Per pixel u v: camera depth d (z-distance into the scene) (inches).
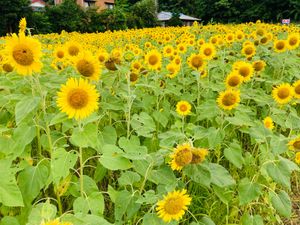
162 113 146.5
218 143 104.3
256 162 134.2
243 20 1378.0
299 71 198.4
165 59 226.1
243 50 217.2
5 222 78.5
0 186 71.3
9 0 1118.4
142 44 397.7
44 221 62.9
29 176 90.5
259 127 102.8
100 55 166.9
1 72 148.9
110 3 1868.8
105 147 91.3
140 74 180.7
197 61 166.1
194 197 111.0
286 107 160.6
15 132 95.5
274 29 500.1
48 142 107.3
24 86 121.3
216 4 1401.3
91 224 69.2
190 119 157.0
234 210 111.3
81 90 80.1
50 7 1235.2
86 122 86.0
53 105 118.3
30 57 92.3
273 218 113.7
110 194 93.1
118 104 127.7
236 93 119.6
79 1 1716.3
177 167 86.2
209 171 86.4
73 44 154.0
